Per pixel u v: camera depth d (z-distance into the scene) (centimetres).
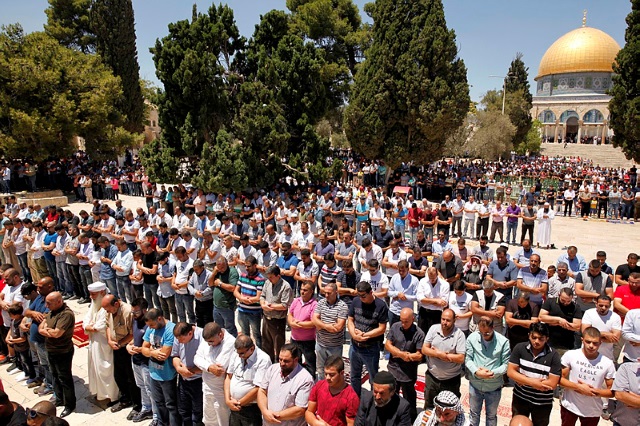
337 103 3362
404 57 2456
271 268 714
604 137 6794
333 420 463
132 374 655
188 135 1861
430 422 462
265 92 1911
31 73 2355
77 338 886
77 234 1091
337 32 3212
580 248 1599
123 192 2912
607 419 635
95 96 2644
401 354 575
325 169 1952
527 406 531
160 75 1908
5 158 2591
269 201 1541
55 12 3934
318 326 634
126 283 970
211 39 1936
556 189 2656
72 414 657
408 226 1521
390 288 792
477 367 545
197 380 582
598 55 6769
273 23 2088
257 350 535
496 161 4519
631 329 605
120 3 3581
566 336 662
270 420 485
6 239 1223
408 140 2611
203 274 813
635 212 2202
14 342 731
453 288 817
